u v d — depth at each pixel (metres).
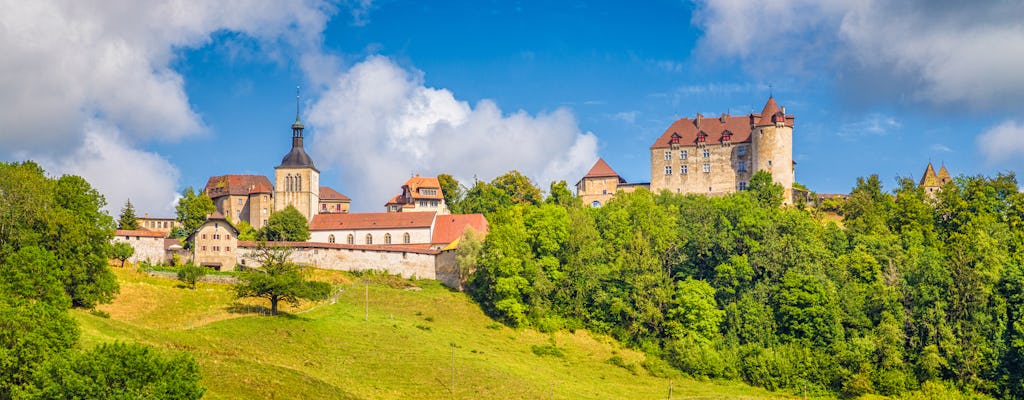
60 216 122.25
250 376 99.50
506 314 153.88
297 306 138.75
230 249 167.62
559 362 138.50
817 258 163.62
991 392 137.12
